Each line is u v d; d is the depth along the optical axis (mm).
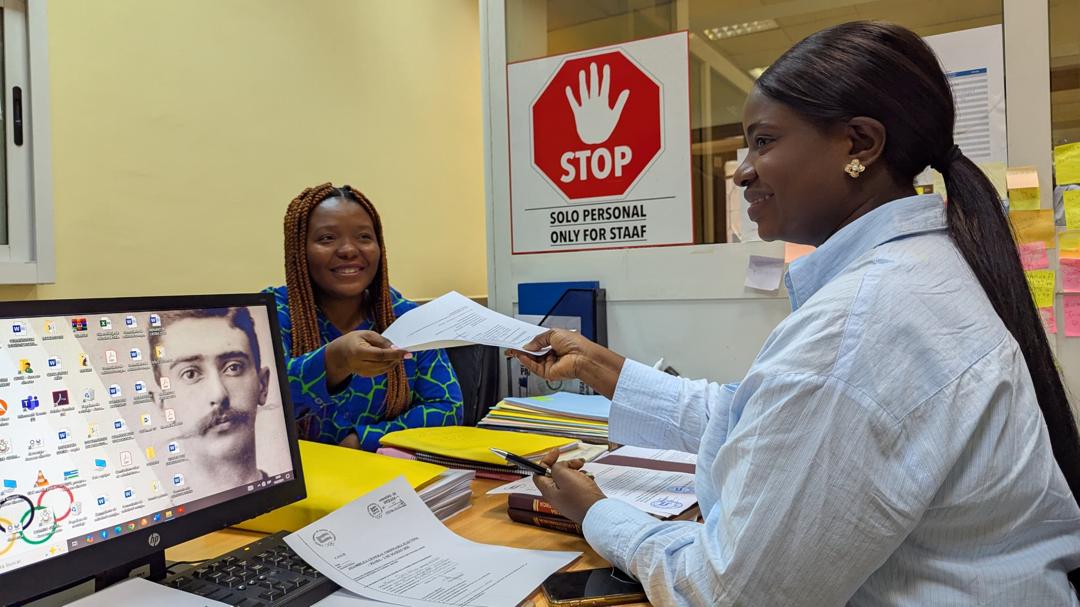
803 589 579
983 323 632
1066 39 1346
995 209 711
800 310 665
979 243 689
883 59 694
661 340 1701
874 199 732
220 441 768
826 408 589
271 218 2539
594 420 1336
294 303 1638
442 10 3469
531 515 933
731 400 778
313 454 1128
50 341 637
